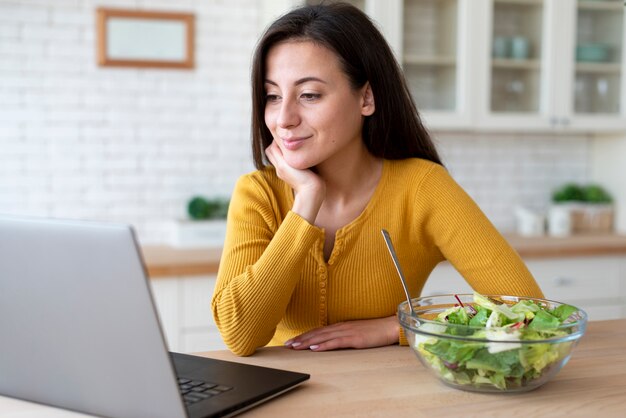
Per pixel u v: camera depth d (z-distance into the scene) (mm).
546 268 3111
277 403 1001
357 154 1519
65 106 3076
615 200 3672
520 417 943
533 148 3707
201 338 2732
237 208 1521
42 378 962
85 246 865
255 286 1302
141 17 3107
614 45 3455
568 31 3354
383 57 1490
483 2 3219
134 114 3158
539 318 1069
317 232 1356
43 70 3039
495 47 3270
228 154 3283
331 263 1501
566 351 1016
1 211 3033
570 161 3766
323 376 1133
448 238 1540
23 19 3000
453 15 3193
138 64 3123
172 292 2688
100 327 890
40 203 3076
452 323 1083
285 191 1537
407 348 1323
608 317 3207
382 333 1351
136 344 875
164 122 3195
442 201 1543
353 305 1531
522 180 3703
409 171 1568
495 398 1019
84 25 3068
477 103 3242
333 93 1409
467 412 961
